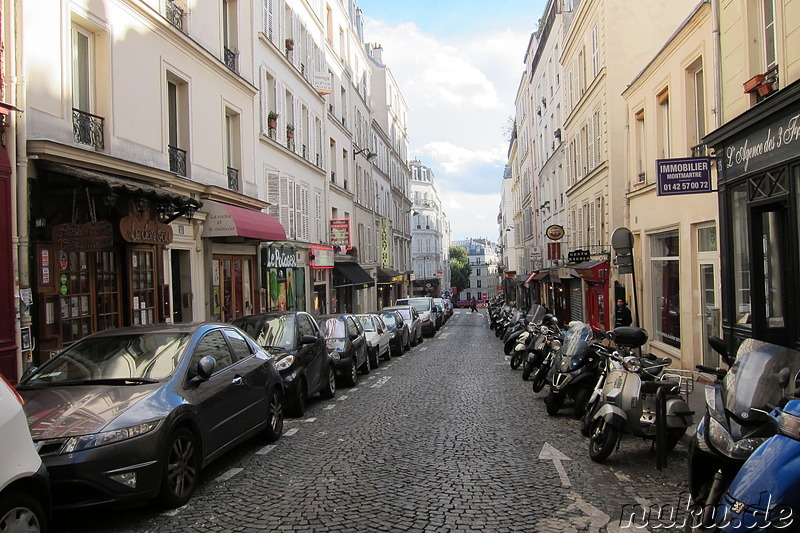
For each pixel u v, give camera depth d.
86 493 4.56
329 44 28.23
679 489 5.62
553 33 29.66
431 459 6.75
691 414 6.54
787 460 3.18
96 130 10.53
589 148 21.08
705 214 10.89
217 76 15.69
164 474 5.02
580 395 8.56
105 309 10.63
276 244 19.52
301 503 5.30
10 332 7.91
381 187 43.47
